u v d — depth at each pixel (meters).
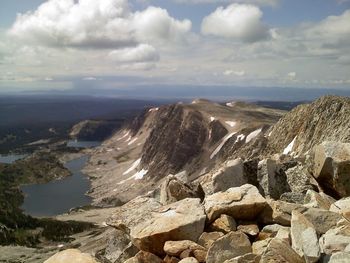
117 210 19.45
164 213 16.48
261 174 20.61
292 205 15.61
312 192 17.47
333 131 65.12
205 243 14.57
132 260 14.57
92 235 146.75
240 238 13.84
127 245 18.48
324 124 70.06
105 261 15.32
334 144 18.88
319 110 75.19
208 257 13.44
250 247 13.70
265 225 15.62
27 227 173.62
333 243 12.66
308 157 20.81
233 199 15.97
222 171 20.30
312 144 68.69
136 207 19.06
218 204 15.83
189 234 14.89
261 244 13.70
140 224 16.17
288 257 12.08
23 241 152.25
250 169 20.97
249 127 178.12
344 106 69.25
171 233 14.93
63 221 177.12
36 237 159.00
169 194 19.89
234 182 20.23
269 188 20.14
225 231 15.02
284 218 15.27
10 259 128.88
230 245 13.65
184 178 21.73
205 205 16.25
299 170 20.59
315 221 14.56
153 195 21.77
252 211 15.68
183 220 15.30
